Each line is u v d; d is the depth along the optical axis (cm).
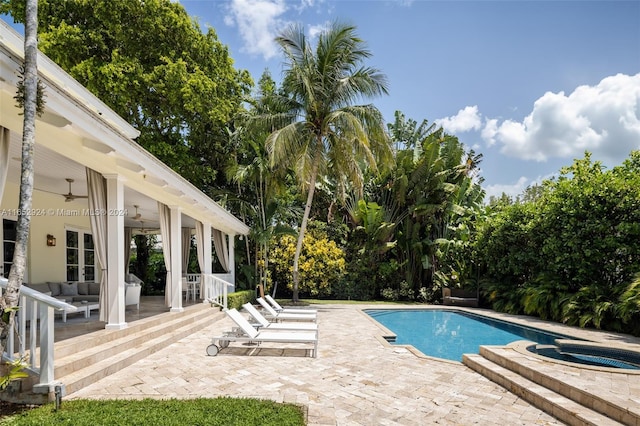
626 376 464
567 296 1087
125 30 1380
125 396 427
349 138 1441
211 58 1634
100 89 1350
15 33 545
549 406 413
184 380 500
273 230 1708
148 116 1587
